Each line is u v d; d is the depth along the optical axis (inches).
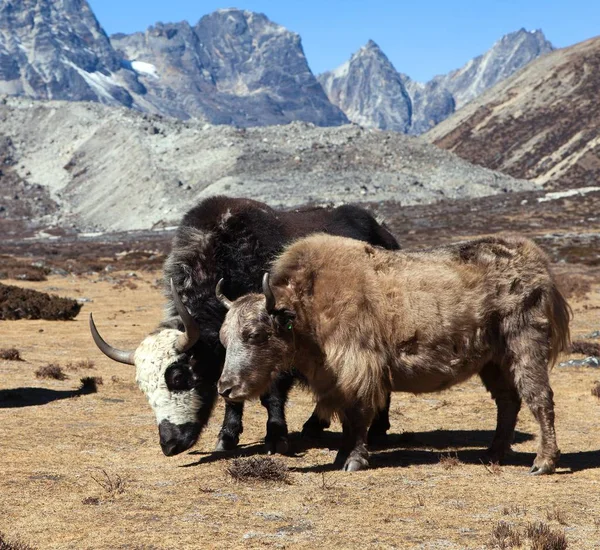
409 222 3491.6
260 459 288.4
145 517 232.1
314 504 244.7
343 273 286.7
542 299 297.0
